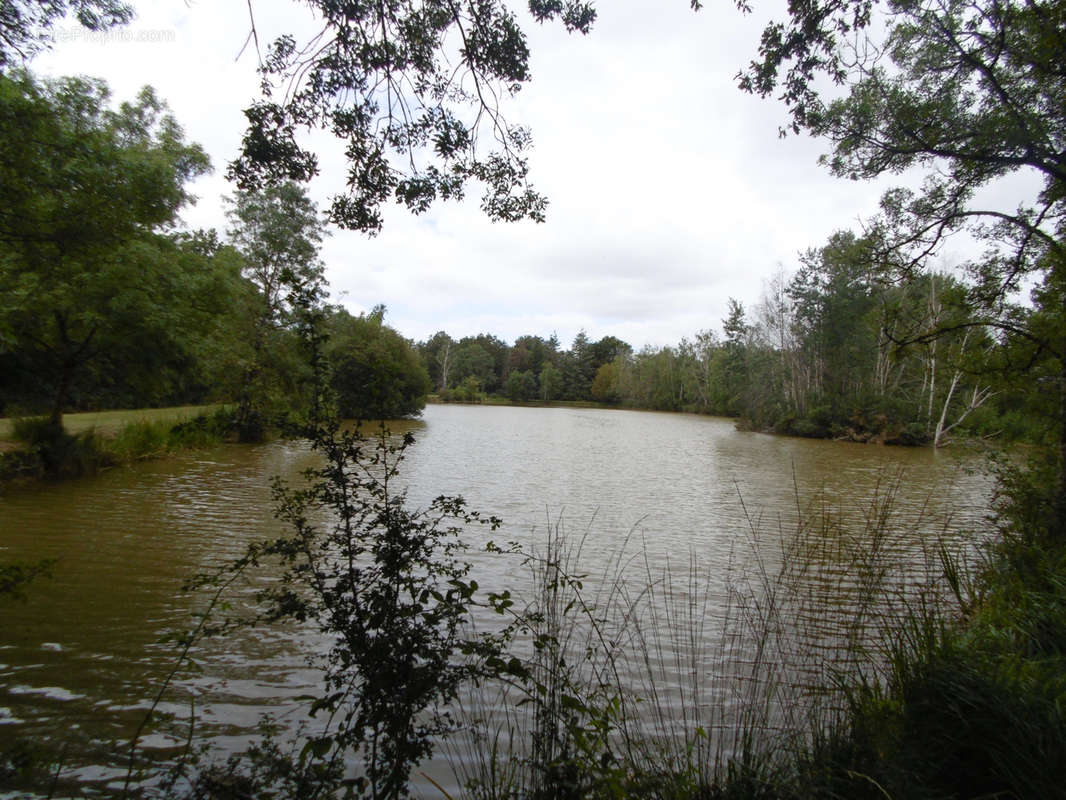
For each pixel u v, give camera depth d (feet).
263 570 23.03
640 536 31.60
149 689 13.92
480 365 332.80
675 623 18.74
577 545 29.19
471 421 144.66
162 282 47.85
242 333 70.79
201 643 16.60
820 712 10.89
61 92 29.73
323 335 8.91
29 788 9.77
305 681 14.62
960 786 8.74
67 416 72.54
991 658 11.41
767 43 14.75
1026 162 19.53
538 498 42.57
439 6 12.78
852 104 21.33
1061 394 23.39
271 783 8.75
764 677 13.78
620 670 15.19
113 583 21.26
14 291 37.73
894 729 9.64
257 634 17.31
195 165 53.88
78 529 28.99
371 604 8.14
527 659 14.71
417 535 8.87
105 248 28.81
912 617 13.00
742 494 46.91
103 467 46.52
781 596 18.85
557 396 327.06
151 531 28.76
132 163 34.86
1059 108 19.97
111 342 45.62
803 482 55.06
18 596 12.53
